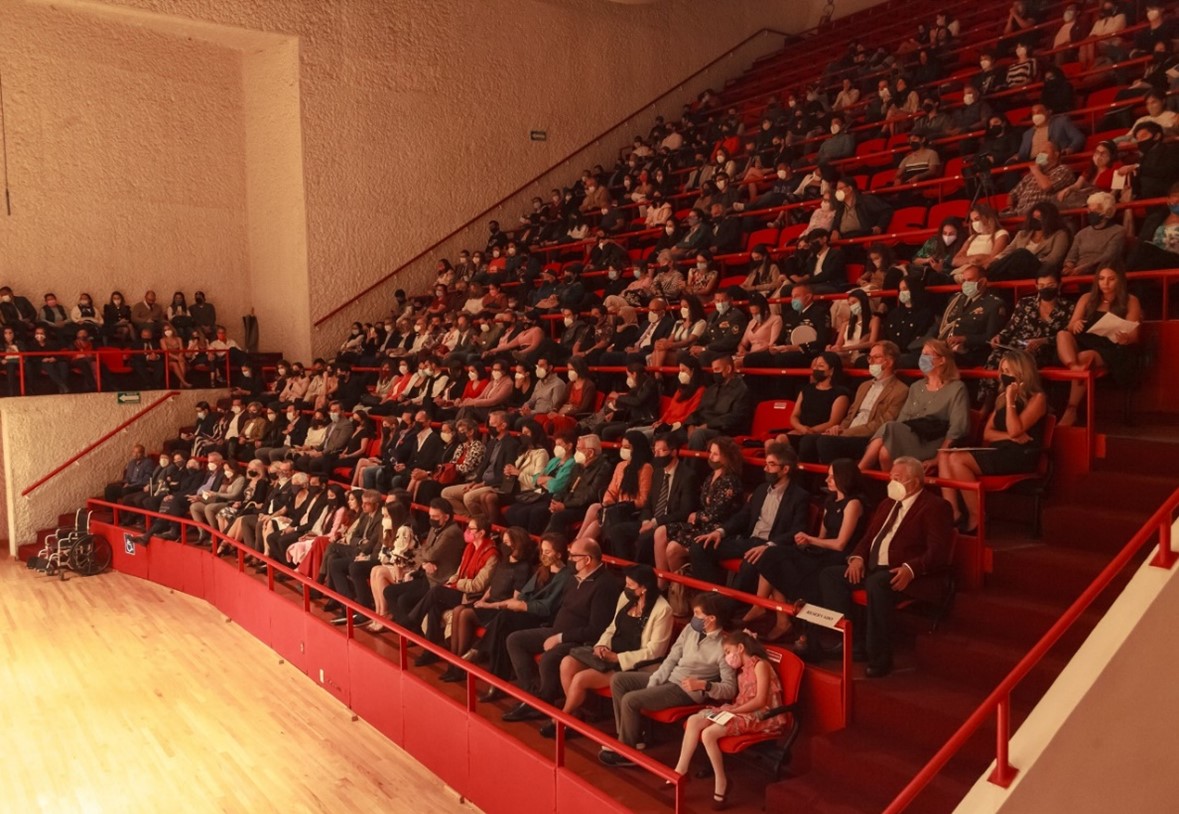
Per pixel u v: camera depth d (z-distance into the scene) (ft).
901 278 27.66
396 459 37.09
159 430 50.44
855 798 16.19
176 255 54.65
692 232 43.11
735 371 27.96
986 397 22.59
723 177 49.26
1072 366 21.52
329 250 53.06
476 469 33.71
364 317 54.54
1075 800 14.90
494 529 28.14
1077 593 18.25
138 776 22.89
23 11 49.42
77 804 21.50
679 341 33.47
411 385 43.45
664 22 66.59
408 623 26.61
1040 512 20.61
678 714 18.52
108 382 49.24
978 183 32.96
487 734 20.61
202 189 55.31
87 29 51.24
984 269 25.62
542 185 61.36
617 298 39.63
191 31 49.96
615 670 20.67
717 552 21.90
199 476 44.27
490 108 58.80
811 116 48.85
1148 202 25.76
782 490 21.95
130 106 52.80
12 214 49.52
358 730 25.77
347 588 31.30
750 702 17.49
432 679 24.66
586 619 22.16
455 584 26.30
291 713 26.99
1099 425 22.39
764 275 35.86
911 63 51.01
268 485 40.93
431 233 56.85
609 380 35.81
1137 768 15.83
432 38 56.24
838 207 36.47
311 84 51.93
